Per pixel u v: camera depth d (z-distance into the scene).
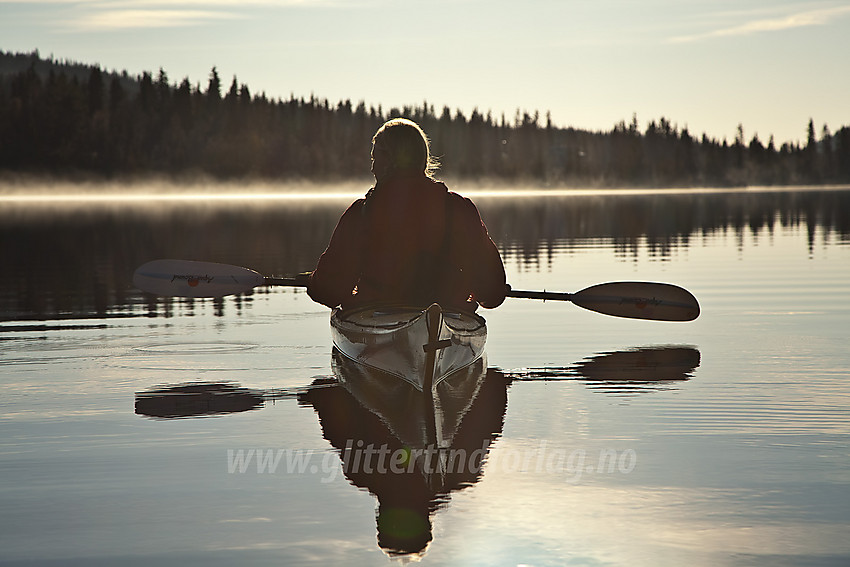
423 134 5.96
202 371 5.85
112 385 5.42
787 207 45.38
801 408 4.67
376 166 5.93
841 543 2.85
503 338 7.27
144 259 15.12
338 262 5.96
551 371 5.83
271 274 12.57
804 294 9.85
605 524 3.03
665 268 13.05
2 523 3.08
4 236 22.39
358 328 5.77
